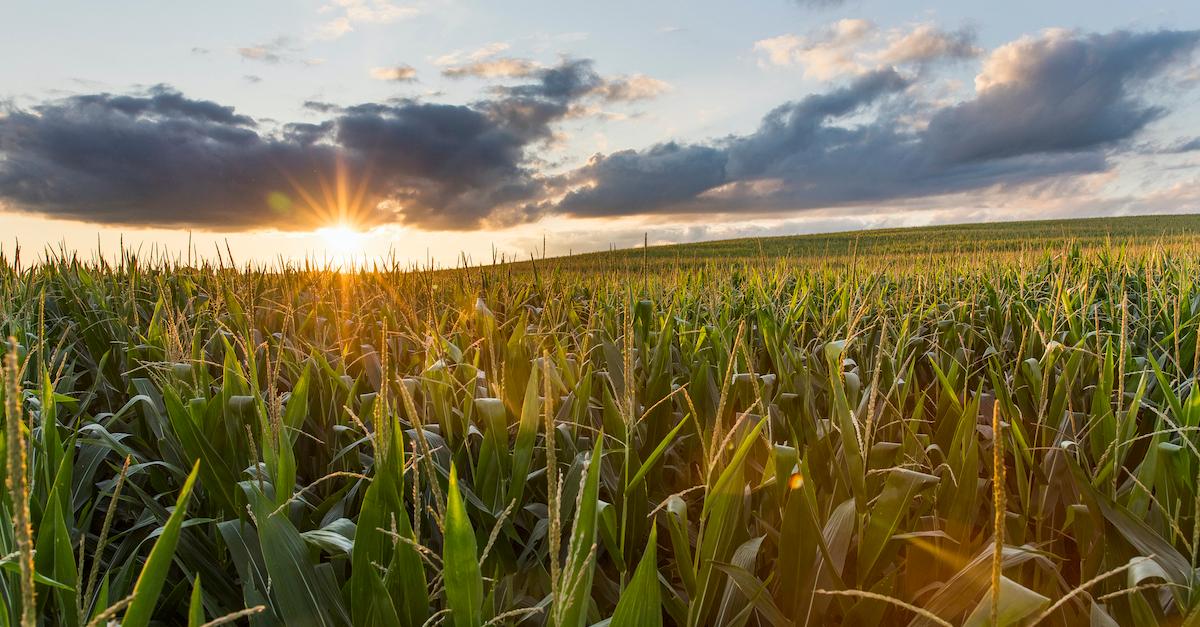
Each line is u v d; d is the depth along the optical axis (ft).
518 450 8.25
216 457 8.04
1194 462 7.89
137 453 11.15
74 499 8.92
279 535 5.89
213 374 14.44
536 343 14.62
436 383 10.63
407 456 8.94
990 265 30.76
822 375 13.21
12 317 13.03
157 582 4.46
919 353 16.63
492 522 8.20
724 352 13.15
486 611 6.02
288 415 9.54
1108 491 8.10
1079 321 15.76
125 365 14.90
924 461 9.51
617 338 15.74
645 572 4.84
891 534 6.77
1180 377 12.10
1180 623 6.57
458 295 20.42
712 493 6.49
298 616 5.76
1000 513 3.75
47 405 7.98
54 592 6.52
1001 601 4.93
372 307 20.06
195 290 24.03
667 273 27.45
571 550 4.40
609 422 9.66
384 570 6.19
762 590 6.20
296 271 26.23
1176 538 7.50
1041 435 10.49
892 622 7.69
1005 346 17.37
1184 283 17.62
